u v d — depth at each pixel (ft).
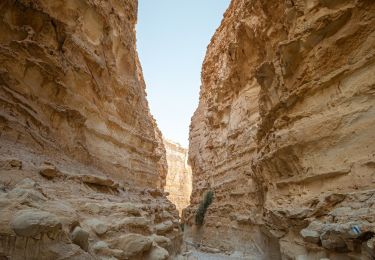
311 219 24.30
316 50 28.09
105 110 42.68
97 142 38.75
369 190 20.26
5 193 14.93
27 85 26.00
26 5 27.27
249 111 62.64
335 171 23.99
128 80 54.19
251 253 48.26
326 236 20.85
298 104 30.42
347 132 23.90
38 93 27.53
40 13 28.76
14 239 12.20
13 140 21.93
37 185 17.57
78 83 34.53
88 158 33.91
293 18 32.45
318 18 27.53
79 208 19.86
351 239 18.79
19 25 27.27
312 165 26.81
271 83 37.86
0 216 12.57
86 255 14.83
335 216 21.35
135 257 20.04
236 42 63.21
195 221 83.30
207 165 86.48
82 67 34.96
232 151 67.92
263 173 38.42
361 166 22.00
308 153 27.61
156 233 31.32
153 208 37.04
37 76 27.27
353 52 24.97
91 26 40.42
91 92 38.04
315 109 27.68
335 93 26.12
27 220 12.42
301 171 28.63
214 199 76.23
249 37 56.75
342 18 25.77
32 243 12.66
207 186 83.51
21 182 17.13
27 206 14.17
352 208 20.49
